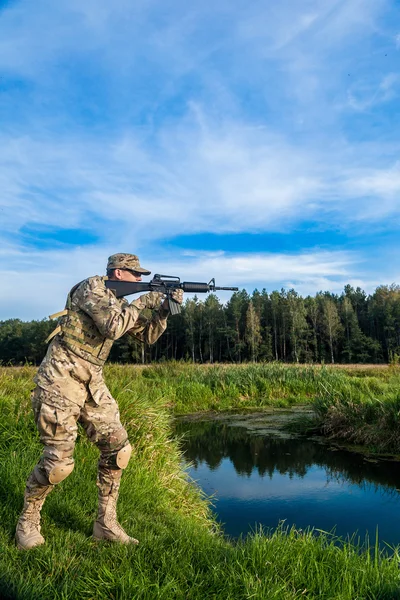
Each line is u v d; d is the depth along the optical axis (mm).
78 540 3297
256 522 5102
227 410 13820
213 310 76250
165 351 76938
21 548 3129
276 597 2707
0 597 2621
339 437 9375
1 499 3871
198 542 3471
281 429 10664
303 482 6602
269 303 79250
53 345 3184
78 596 2676
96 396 3215
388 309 70625
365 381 14281
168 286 3660
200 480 6785
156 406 7070
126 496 4340
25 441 5176
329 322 69188
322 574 3055
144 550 3199
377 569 3172
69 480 4340
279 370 17375
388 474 6879
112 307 3141
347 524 5008
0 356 62125
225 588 2795
